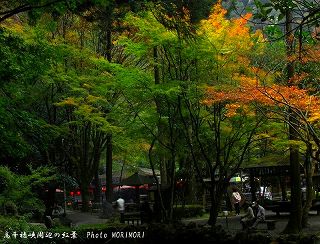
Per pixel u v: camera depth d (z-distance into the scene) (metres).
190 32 9.81
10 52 9.61
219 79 14.54
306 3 4.74
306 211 16.97
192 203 25.16
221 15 13.69
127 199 39.16
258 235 11.36
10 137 10.05
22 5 7.88
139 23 13.52
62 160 26.78
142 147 22.84
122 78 14.79
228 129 16.59
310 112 12.75
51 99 21.02
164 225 12.90
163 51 15.90
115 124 19.30
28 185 14.31
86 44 22.97
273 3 5.01
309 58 11.60
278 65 13.09
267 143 21.94
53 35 20.25
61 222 17.77
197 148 20.05
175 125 17.17
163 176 22.03
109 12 9.40
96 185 31.98
